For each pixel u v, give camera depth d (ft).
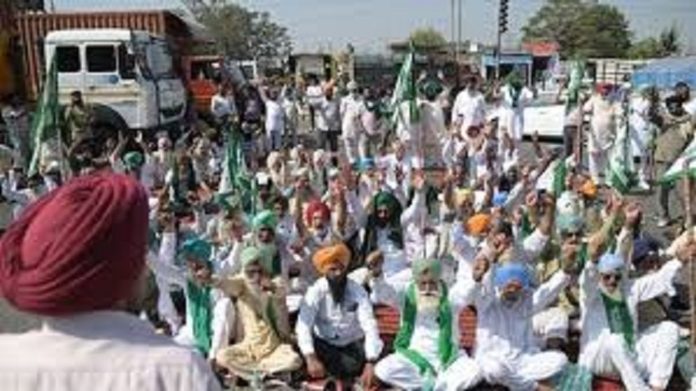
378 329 23.09
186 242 24.09
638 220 26.48
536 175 34.91
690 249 22.30
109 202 5.30
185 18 80.38
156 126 62.69
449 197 29.37
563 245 24.02
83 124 47.34
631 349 21.27
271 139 64.13
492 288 21.16
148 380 5.25
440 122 49.03
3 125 51.75
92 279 5.23
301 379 22.29
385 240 27.14
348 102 57.21
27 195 34.45
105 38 61.52
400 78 41.96
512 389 20.99
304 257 26.16
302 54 139.54
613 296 21.33
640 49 256.32
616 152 44.09
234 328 22.72
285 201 28.53
